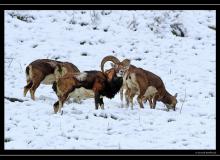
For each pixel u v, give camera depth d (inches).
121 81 1254.9
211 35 1983.3
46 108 1242.0
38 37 1763.0
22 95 1336.1
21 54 1641.2
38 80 1333.7
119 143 1054.4
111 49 1765.5
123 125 1160.8
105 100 1376.7
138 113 1250.0
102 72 1250.0
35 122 1142.3
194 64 1744.6
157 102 1433.3
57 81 1218.0
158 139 1093.8
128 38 1850.4
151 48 1813.5
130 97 1294.3
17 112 1197.7
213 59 1800.0
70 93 1219.2
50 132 1093.8
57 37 1782.7
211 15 2096.5
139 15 1982.0
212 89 1546.5
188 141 1089.4
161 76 1624.0
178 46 1862.7
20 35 1754.4
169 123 1198.3
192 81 1611.7
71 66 1376.7
